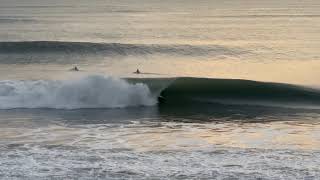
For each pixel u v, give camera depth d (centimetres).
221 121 5878
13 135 5100
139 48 12544
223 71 9925
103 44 12412
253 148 4550
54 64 10694
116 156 4281
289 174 3831
